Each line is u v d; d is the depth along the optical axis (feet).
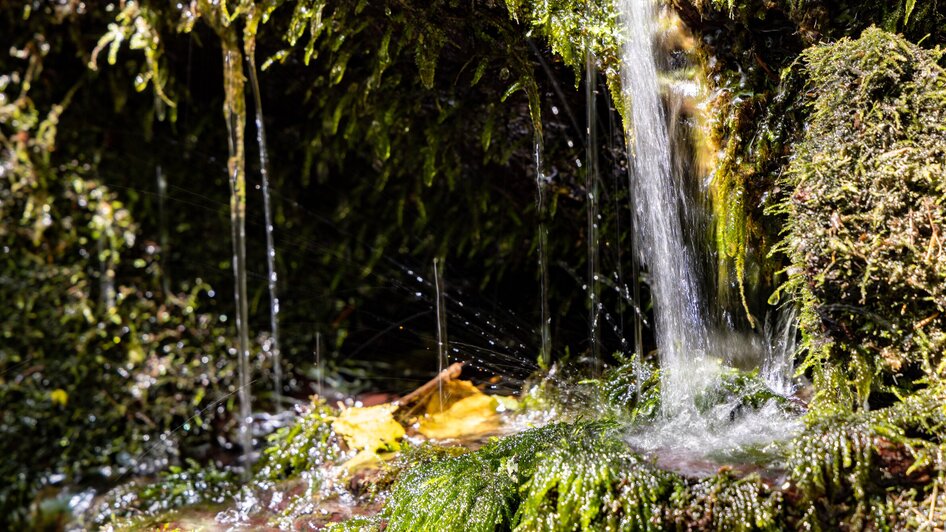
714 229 4.98
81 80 8.70
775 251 4.76
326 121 6.92
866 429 3.74
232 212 7.31
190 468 7.52
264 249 8.89
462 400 6.18
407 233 7.95
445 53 5.42
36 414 9.00
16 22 8.43
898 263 3.83
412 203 7.62
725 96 4.69
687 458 4.08
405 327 7.86
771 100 4.59
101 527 6.18
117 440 8.86
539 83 5.34
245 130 8.39
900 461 3.65
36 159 8.92
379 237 8.19
